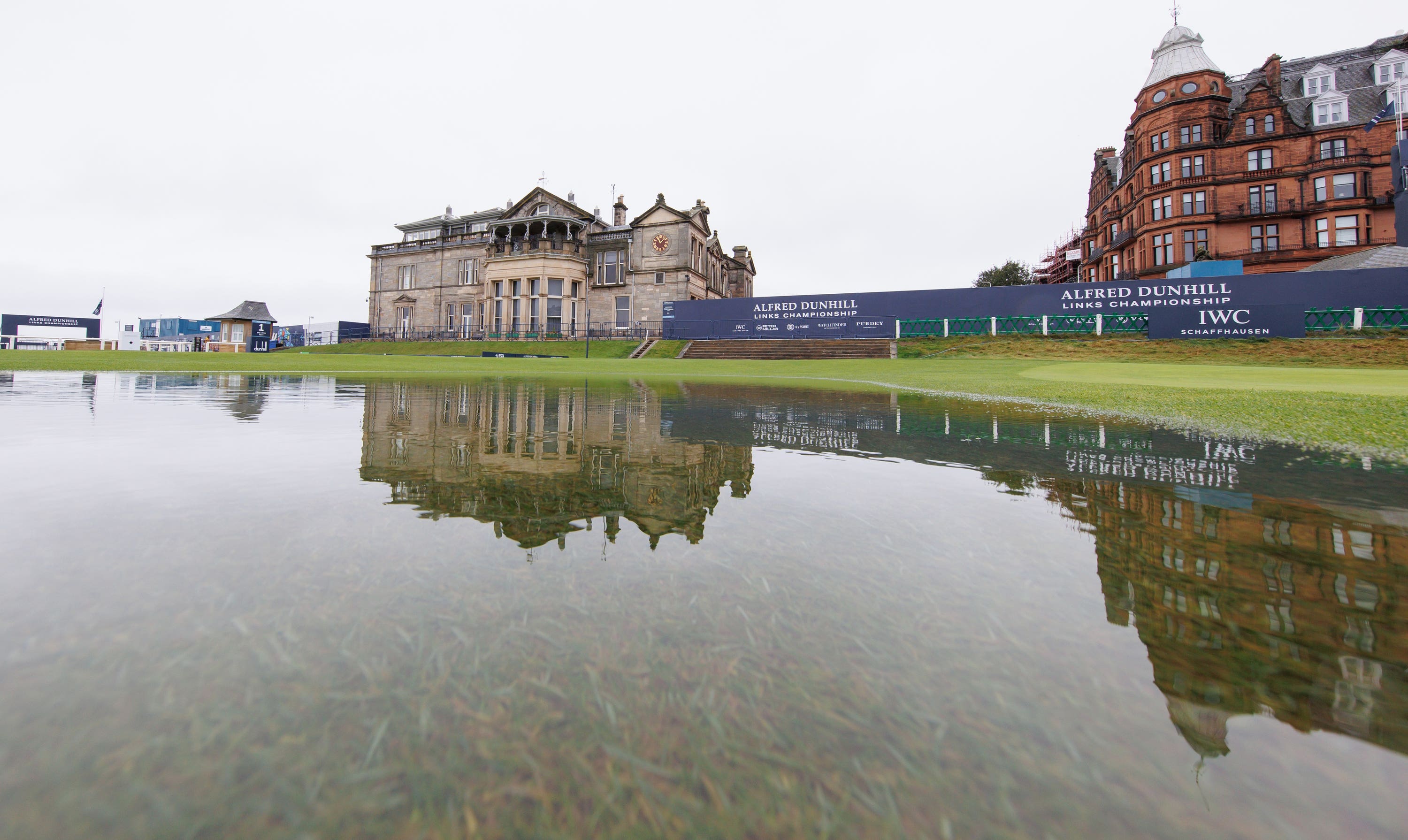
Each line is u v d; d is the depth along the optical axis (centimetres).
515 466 362
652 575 183
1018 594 174
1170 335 2627
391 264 5178
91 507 245
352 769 97
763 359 3020
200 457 366
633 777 98
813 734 109
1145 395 871
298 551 195
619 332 4353
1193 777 100
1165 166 3919
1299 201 3612
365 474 326
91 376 1214
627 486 309
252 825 85
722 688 122
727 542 218
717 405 803
